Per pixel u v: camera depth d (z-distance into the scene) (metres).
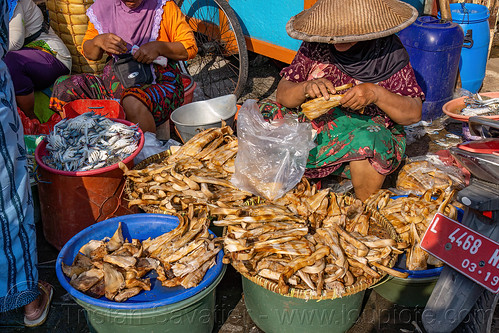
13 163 1.79
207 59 5.13
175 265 2.01
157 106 3.00
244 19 4.44
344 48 2.33
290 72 2.53
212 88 4.58
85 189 2.39
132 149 2.54
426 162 2.83
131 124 2.69
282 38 4.17
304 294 1.82
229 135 2.79
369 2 2.16
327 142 2.49
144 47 2.90
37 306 2.14
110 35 2.85
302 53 2.51
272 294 1.90
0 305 1.96
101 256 2.05
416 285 2.12
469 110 3.51
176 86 3.18
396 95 2.31
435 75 3.78
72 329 2.15
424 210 2.28
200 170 2.53
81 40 3.69
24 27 3.22
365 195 2.55
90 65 3.79
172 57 3.05
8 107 1.76
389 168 2.42
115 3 2.99
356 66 2.39
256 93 4.46
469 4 4.36
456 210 2.26
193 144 2.64
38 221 2.80
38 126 3.06
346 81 2.46
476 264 1.69
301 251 1.95
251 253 1.94
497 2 4.89
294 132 2.36
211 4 4.64
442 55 3.71
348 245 2.02
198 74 4.87
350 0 2.16
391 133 2.51
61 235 2.52
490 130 1.76
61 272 1.92
